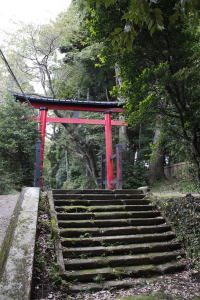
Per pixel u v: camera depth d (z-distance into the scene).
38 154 7.27
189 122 4.61
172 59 4.78
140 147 14.47
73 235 4.48
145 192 6.62
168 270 3.92
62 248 4.02
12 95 9.50
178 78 4.24
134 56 4.78
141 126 13.69
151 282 3.58
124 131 14.02
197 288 3.34
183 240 4.66
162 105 4.94
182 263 4.12
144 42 4.59
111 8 4.27
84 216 5.09
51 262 3.54
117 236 4.60
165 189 10.16
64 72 15.54
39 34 13.39
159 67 4.24
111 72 15.14
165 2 4.04
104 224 4.93
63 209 5.21
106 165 10.56
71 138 15.29
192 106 4.67
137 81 4.57
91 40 5.08
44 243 3.87
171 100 4.82
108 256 4.08
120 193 6.49
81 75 15.71
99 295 3.18
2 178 8.09
